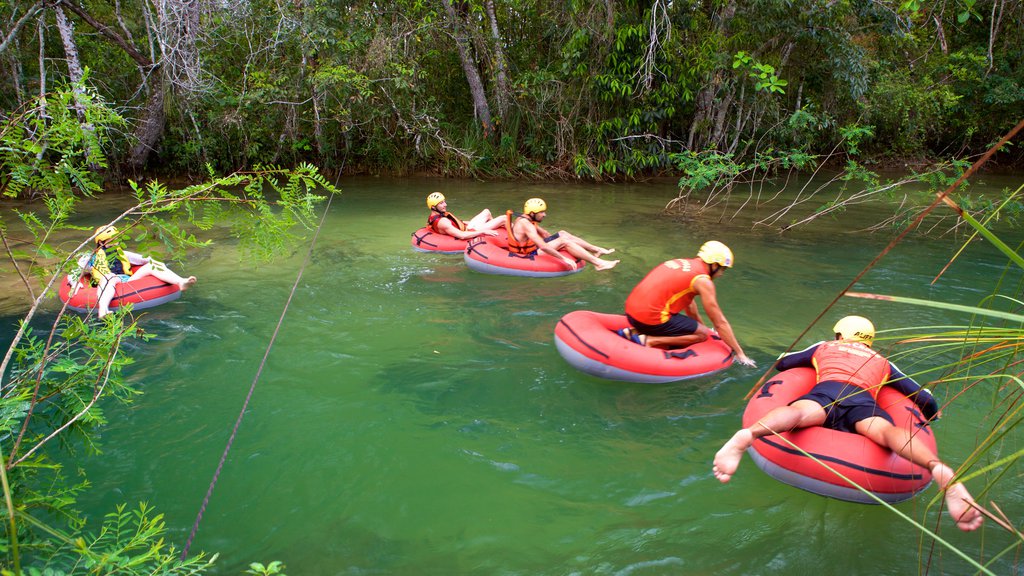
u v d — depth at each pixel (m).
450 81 18.98
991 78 19.17
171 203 2.42
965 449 3.81
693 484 3.57
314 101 15.47
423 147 17.52
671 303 4.92
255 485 3.50
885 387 3.82
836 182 17.06
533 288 7.03
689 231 10.22
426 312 6.21
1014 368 4.25
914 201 13.29
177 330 5.61
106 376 2.33
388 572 2.90
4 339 5.19
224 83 14.45
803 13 14.16
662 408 4.41
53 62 13.55
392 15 16.56
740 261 8.25
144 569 2.05
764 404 3.85
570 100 17.08
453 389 4.65
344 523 3.22
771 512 3.33
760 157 13.31
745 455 3.89
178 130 15.05
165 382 4.66
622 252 8.71
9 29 12.40
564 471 3.69
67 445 2.40
